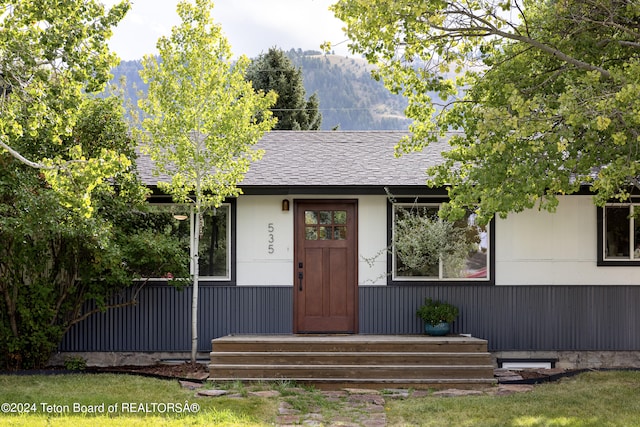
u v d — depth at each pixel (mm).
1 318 12531
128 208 12875
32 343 12484
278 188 13195
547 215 13641
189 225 13719
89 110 12359
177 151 12523
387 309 13578
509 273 13602
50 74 9859
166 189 12758
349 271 13750
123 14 9953
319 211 13828
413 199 13688
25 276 13016
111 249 11961
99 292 12977
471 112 10789
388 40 10188
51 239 12492
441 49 10477
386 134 16250
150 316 13562
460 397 10648
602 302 13570
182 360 13523
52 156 11742
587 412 9391
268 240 13727
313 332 13680
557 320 13539
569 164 9086
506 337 13508
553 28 10297
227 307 13641
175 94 12516
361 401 10500
